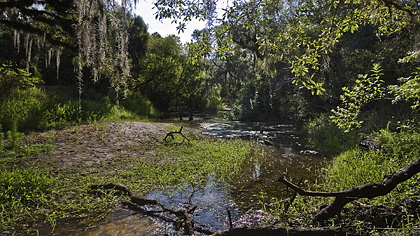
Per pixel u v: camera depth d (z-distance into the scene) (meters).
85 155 8.44
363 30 15.02
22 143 9.11
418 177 4.66
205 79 48.88
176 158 9.05
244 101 28.12
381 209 4.06
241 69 36.06
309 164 8.87
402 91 5.69
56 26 10.39
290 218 4.34
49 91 17.06
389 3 5.43
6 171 6.20
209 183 6.75
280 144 12.88
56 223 4.46
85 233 4.14
